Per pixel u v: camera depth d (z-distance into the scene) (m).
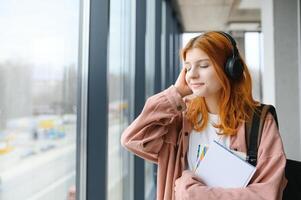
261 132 0.85
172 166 0.96
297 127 2.73
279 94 2.75
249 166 0.81
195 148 0.93
